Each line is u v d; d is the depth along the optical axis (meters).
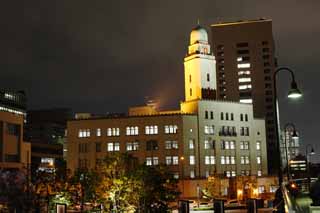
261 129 150.62
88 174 62.78
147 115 134.12
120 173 59.53
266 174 149.25
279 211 29.33
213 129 139.38
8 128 103.31
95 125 136.50
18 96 188.88
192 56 148.00
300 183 54.44
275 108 31.62
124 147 133.75
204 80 146.38
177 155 131.25
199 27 152.12
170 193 61.69
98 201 60.50
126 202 59.09
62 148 189.38
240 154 144.50
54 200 62.81
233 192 128.25
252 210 41.44
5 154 100.88
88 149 136.00
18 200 55.25
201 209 91.25
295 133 58.06
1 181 56.22
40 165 150.00
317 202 25.06
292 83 29.97
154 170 60.94
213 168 137.25
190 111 139.50
